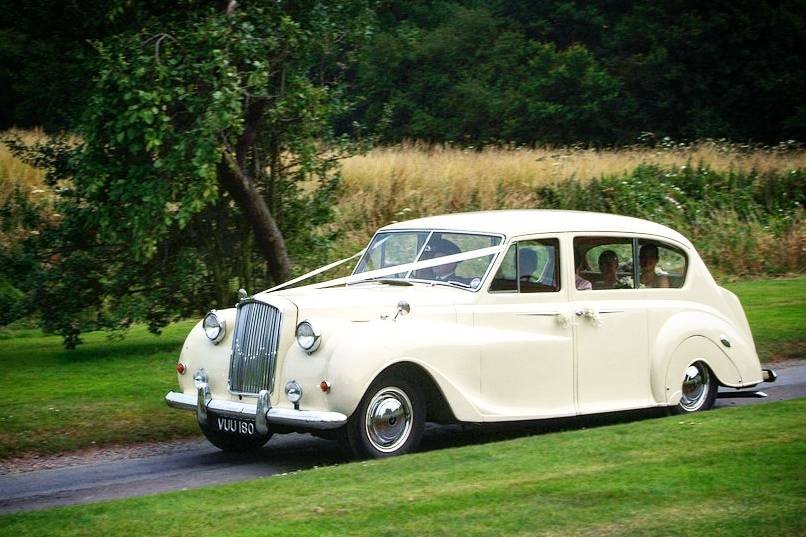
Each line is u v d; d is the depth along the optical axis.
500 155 25.86
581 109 41.38
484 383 8.52
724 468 6.79
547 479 6.62
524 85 42.00
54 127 14.21
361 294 8.67
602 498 6.16
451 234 9.31
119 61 12.16
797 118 42.53
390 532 5.60
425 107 42.06
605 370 9.27
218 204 13.94
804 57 43.81
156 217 12.36
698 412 9.33
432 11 45.66
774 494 6.16
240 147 13.41
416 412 8.20
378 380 8.02
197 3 13.32
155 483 7.90
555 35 46.69
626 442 7.72
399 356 8.01
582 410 9.06
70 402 10.18
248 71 13.05
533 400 8.80
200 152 11.94
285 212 14.58
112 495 7.54
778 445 7.41
